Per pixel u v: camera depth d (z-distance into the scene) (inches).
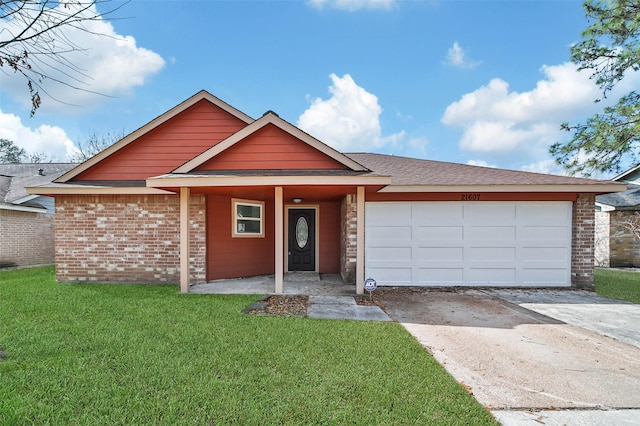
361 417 111.3
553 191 334.0
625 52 426.6
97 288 331.0
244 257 411.8
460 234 353.4
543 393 131.3
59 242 378.3
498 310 257.1
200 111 401.1
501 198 350.3
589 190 330.0
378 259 356.5
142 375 137.7
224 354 159.8
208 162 334.6
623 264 565.6
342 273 402.6
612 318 235.9
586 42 462.3
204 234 374.6
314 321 218.5
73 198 378.3
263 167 336.2
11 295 290.8
